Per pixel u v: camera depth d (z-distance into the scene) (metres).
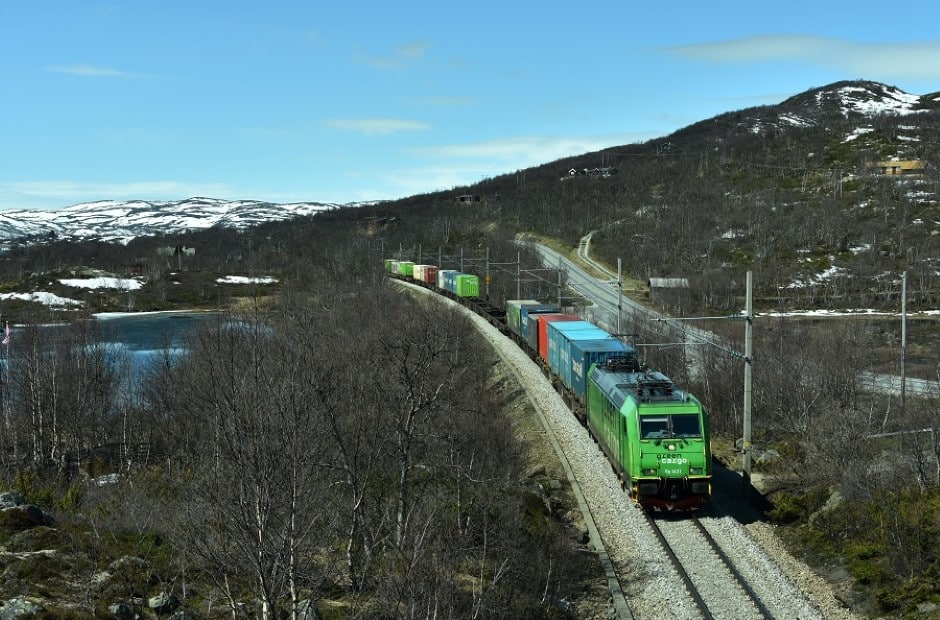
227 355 33.97
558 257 139.88
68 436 60.66
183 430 44.44
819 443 34.84
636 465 29.20
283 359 25.11
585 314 88.25
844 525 27.14
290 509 17.28
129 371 71.00
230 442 17.64
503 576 23.83
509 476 32.50
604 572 26.25
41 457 55.56
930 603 21.14
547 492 33.50
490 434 37.28
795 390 49.16
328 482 23.47
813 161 192.38
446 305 93.88
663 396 30.92
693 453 29.17
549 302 96.88
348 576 22.58
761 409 49.25
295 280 137.38
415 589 19.42
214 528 19.45
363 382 32.62
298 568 18.69
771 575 24.42
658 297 98.94
